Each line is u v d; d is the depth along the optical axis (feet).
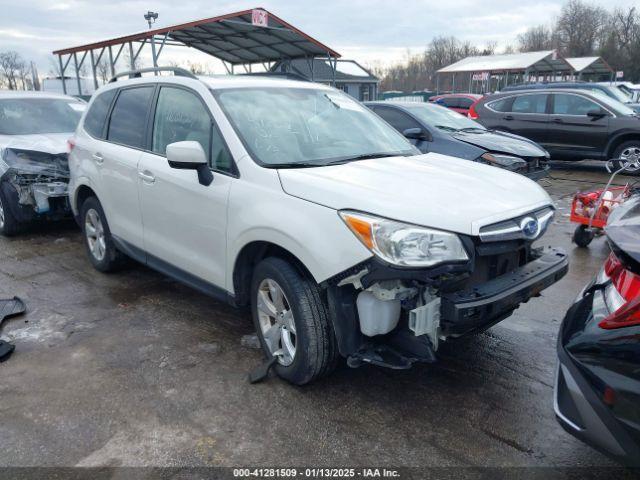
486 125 41.57
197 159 10.91
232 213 10.91
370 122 14.20
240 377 11.08
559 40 264.11
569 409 7.19
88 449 8.93
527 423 9.55
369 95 121.49
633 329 6.57
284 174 10.29
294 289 9.88
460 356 11.93
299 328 9.93
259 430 9.37
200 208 11.78
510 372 11.27
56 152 20.79
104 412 9.94
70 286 16.43
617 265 7.67
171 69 13.91
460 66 109.50
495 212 9.18
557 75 118.73
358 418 9.70
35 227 24.03
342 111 13.93
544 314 14.26
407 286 8.92
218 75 14.23
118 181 14.71
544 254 10.96
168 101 13.47
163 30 44.27
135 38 45.98
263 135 11.59
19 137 22.41
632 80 206.80
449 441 9.06
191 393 10.52
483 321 9.18
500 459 8.62
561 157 38.86
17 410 10.03
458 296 8.86
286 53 54.75
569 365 7.17
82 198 17.67
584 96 37.40
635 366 6.46
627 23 229.45
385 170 10.80
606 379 6.65
